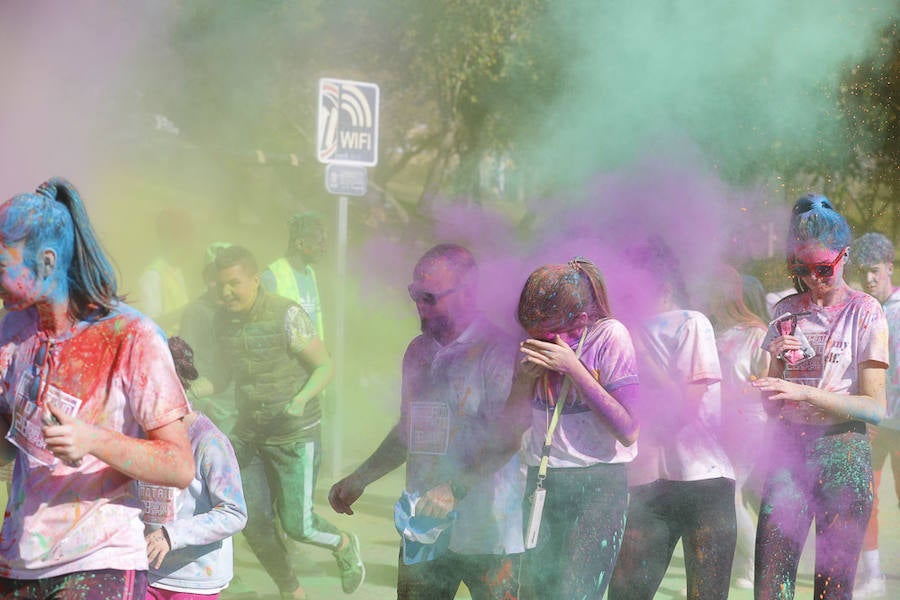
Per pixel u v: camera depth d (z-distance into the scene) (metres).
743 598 6.11
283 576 5.94
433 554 4.12
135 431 3.06
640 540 4.69
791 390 4.48
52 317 3.02
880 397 4.52
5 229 2.90
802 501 4.58
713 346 4.64
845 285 4.68
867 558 6.18
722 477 4.62
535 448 4.28
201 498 4.25
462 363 4.10
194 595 4.21
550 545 4.28
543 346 4.02
